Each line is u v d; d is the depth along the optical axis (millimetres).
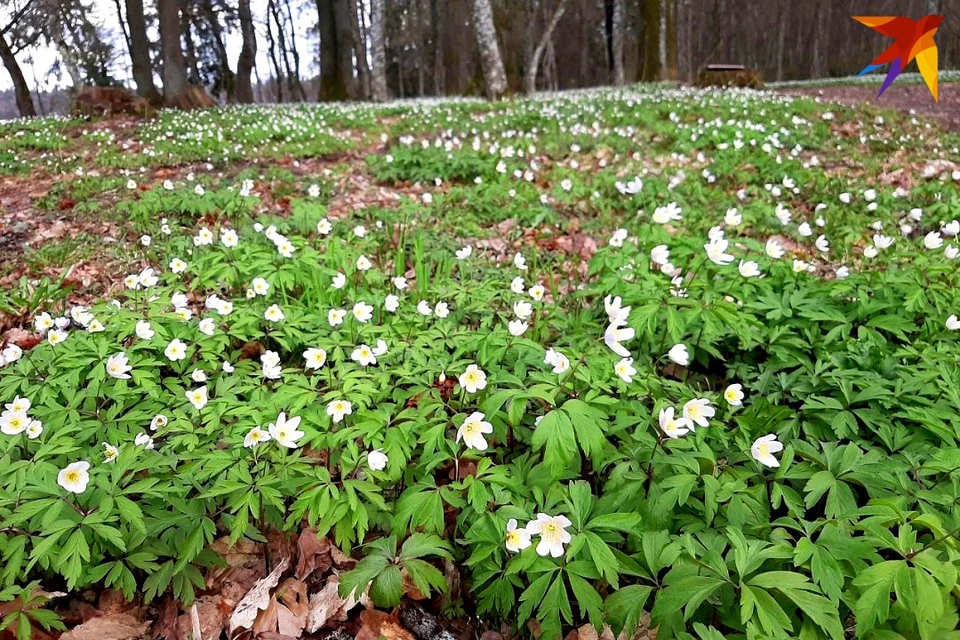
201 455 659
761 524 568
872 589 466
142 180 2053
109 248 1448
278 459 646
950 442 659
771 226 1563
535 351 833
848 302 991
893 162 2283
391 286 1183
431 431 656
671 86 5379
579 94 4734
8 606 518
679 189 1790
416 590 596
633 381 727
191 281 1213
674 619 480
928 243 1010
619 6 6875
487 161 2088
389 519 627
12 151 2604
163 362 828
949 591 469
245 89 8789
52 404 736
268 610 575
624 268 1001
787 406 791
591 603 501
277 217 1547
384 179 2084
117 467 601
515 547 527
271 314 893
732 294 950
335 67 5992
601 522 540
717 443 696
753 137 2387
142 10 4516
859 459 613
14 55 6371
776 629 449
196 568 587
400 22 10852
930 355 832
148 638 558
